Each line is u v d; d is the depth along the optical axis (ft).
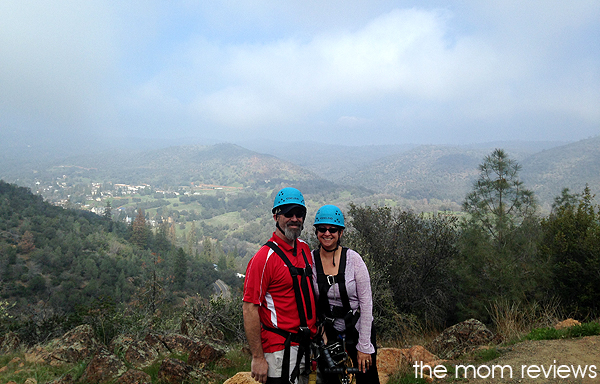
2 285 240.53
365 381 8.59
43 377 19.97
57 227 393.91
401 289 36.63
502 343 16.69
